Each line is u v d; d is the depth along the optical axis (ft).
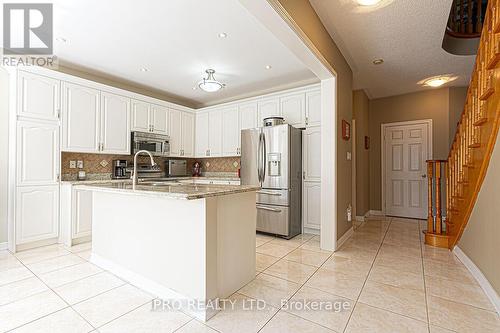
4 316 5.57
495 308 5.91
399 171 17.29
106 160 13.52
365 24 8.96
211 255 5.76
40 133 10.19
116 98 12.85
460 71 13.33
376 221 15.98
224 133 15.96
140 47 10.13
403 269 8.19
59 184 10.79
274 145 12.31
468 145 8.11
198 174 18.03
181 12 7.82
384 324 5.31
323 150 10.27
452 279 7.45
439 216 11.02
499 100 6.07
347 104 12.07
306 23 7.53
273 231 12.20
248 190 6.85
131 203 7.32
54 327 5.19
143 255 6.98
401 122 17.19
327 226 10.16
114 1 7.28
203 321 5.45
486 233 6.89
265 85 14.87
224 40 9.60
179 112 16.29
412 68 12.90
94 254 8.67
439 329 5.15
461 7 11.82
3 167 9.89
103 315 5.64
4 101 9.93
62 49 10.25
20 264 8.54
